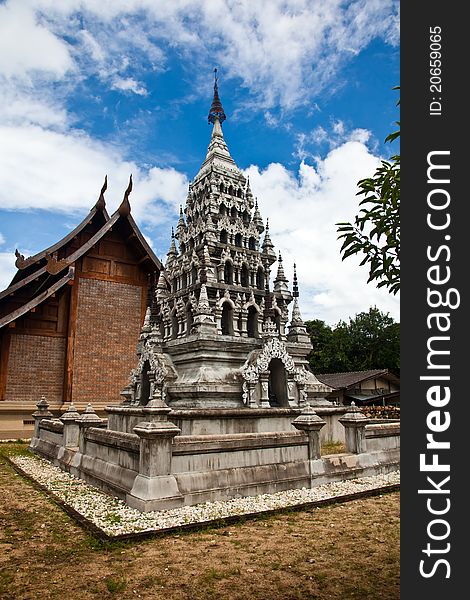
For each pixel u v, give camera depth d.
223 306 19.12
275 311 20.66
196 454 10.41
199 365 17.14
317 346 64.56
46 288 30.19
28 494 11.77
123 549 7.67
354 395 42.09
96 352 29.33
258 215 22.02
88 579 6.55
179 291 20.44
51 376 27.81
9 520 9.45
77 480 13.28
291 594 6.11
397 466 14.33
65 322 28.81
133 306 31.20
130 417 15.88
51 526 9.02
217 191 21.23
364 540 8.10
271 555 7.41
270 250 21.77
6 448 21.75
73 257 28.72
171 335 20.19
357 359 62.94
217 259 19.78
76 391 28.20
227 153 22.97
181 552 7.51
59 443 17.34
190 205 22.62
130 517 9.09
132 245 31.77
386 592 6.14
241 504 10.06
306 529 8.70
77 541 8.12
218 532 8.50
